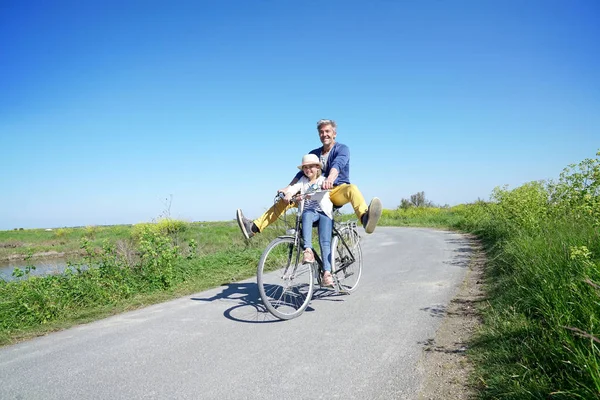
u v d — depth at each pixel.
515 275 4.86
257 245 11.72
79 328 4.50
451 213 29.95
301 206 4.65
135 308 5.32
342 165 4.83
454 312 4.30
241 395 2.62
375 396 2.55
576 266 3.75
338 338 3.63
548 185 7.88
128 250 7.62
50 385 2.90
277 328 4.02
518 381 2.41
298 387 2.71
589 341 2.53
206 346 3.57
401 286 5.69
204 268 7.68
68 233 31.09
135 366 3.18
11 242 26.12
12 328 4.61
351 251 5.46
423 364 2.99
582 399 2.04
